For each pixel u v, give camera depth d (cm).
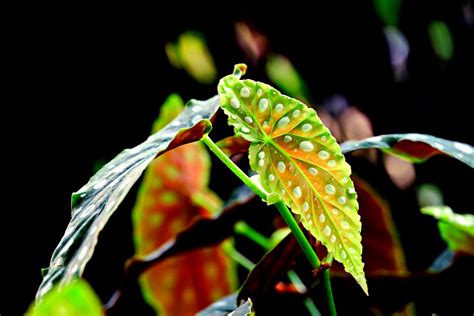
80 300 69
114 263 177
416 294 102
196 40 197
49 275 76
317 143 81
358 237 81
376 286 103
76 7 181
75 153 183
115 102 187
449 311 103
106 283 175
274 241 112
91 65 185
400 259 111
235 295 100
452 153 90
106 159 185
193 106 92
